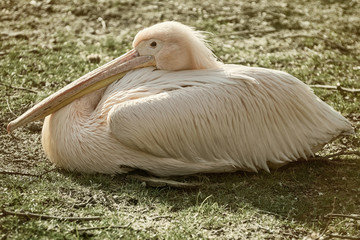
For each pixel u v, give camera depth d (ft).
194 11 64.54
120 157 34.27
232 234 29.30
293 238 29.43
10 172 33.60
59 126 34.99
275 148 34.94
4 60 50.57
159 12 63.77
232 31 60.29
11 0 64.64
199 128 33.86
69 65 50.08
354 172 35.58
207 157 34.47
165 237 28.43
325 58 54.24
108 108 34.45
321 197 33.06
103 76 36.17
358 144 39.88
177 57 35.96
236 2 67.82
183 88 34.53
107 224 29.14
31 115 35.27
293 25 62.49
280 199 32.65
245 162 34.81
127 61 36.50
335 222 30.73
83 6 63.72
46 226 28.55
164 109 33.37
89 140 34.30
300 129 35.27
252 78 34.68
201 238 28.53
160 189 33.47
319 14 65.92
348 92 47.16
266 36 59.72
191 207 31.22
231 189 33.50
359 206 32.35
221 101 34.27
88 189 32.65
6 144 38.60
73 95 35.60
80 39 56.95
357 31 61.82
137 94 34.47
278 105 34.91
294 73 50.57
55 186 32.65
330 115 36.04
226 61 52.54
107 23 61.00
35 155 37.50
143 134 33.04
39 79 47.52
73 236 28.02
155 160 34.17
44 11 62.69
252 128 34.65
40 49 53.11
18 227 28.43
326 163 36.68
